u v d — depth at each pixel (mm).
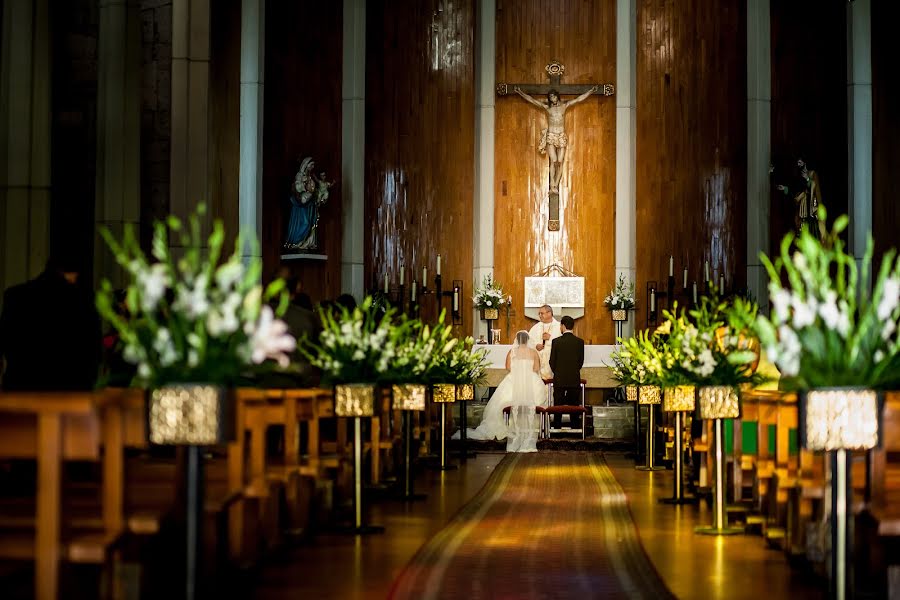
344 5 21531
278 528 8461
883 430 6125
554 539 8906
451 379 15258
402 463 13102
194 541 5684
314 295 21203
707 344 9328
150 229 15500
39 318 9008
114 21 14922
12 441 5008
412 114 22359
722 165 22188
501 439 18656
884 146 20594
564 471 14898
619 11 22469
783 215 21812
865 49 20750
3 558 5395
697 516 10422
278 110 20609
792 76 21844
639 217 22344
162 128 15617
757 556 8211
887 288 6070
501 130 22719
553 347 19344
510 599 6582
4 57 14008
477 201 22344
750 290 21719
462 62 22500
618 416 19422
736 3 22250
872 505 6527
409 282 22250
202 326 5688
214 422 5586
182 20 15461
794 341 5988
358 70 21562
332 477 10828
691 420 13219
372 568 7664
